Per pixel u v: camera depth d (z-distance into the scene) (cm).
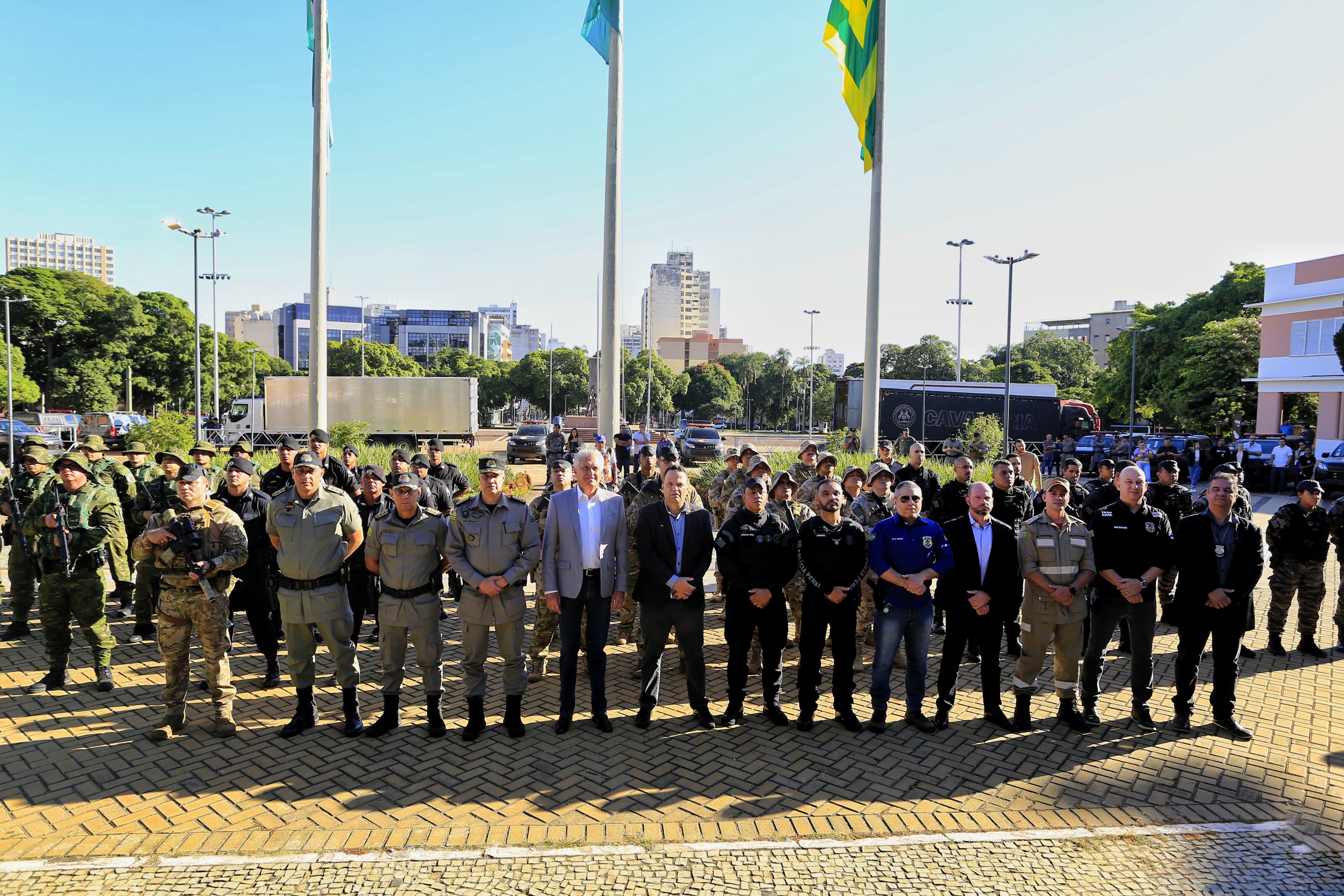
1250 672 685
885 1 1348
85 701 583
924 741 534
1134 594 536
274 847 388
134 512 777
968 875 371
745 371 9956
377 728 530
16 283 5388
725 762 495
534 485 2130
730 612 551
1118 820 425
